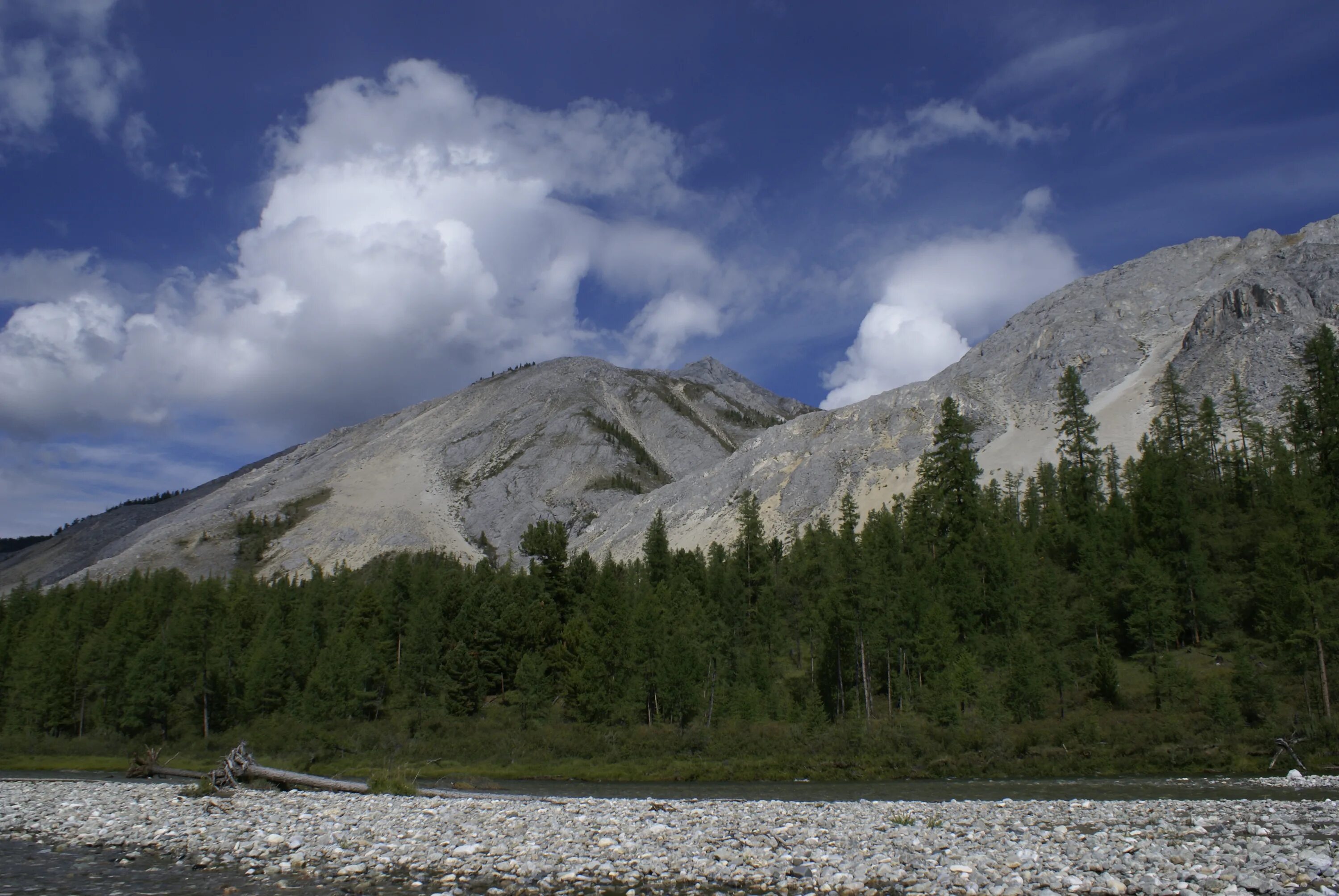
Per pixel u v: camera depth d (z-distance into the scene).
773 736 66.94
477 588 96.00
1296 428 95.38
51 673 88.12
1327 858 18.08
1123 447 166.50
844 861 19.70
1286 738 52.38
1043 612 77.56
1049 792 42.44
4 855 22.59
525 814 28.89
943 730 61.84
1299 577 61.41
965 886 17.00
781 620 94.88
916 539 101.31
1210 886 16.14
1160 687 62.91
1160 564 77.69
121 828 26.47
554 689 82.31
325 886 18.31
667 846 22.16
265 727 80.31
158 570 174.38
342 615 108.31
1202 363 179.25
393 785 37.88
